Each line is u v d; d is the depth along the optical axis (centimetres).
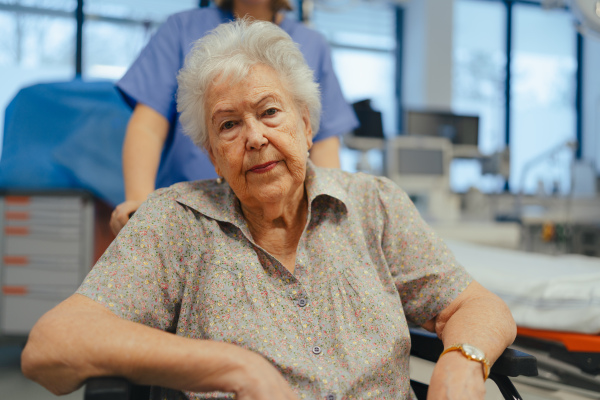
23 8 456
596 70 615
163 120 146
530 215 425
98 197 276
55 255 269
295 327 97
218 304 96
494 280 172
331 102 163
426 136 440
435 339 108
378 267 108
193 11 150
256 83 97
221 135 99
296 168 100
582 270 200
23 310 269
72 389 82
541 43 616
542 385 155
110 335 80
